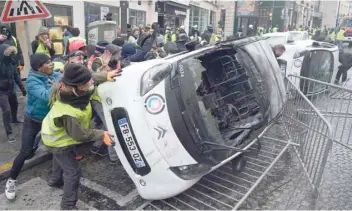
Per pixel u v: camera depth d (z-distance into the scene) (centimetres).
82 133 278
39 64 330
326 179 390
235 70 451
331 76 828
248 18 3127
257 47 448
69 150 300
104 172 404
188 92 311
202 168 312
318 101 593
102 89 317
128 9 1346
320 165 337
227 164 421
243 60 408
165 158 296
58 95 282
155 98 298
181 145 297
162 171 298
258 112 423
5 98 461
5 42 542
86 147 477
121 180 385
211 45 384
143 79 308
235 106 438
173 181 302
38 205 330
